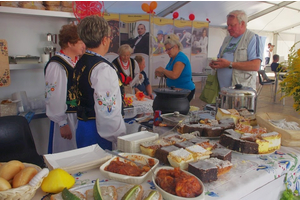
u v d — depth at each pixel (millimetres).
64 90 1995
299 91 1586
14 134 1805
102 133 1569
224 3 8328
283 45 14477
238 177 1082
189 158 1110
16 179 855
